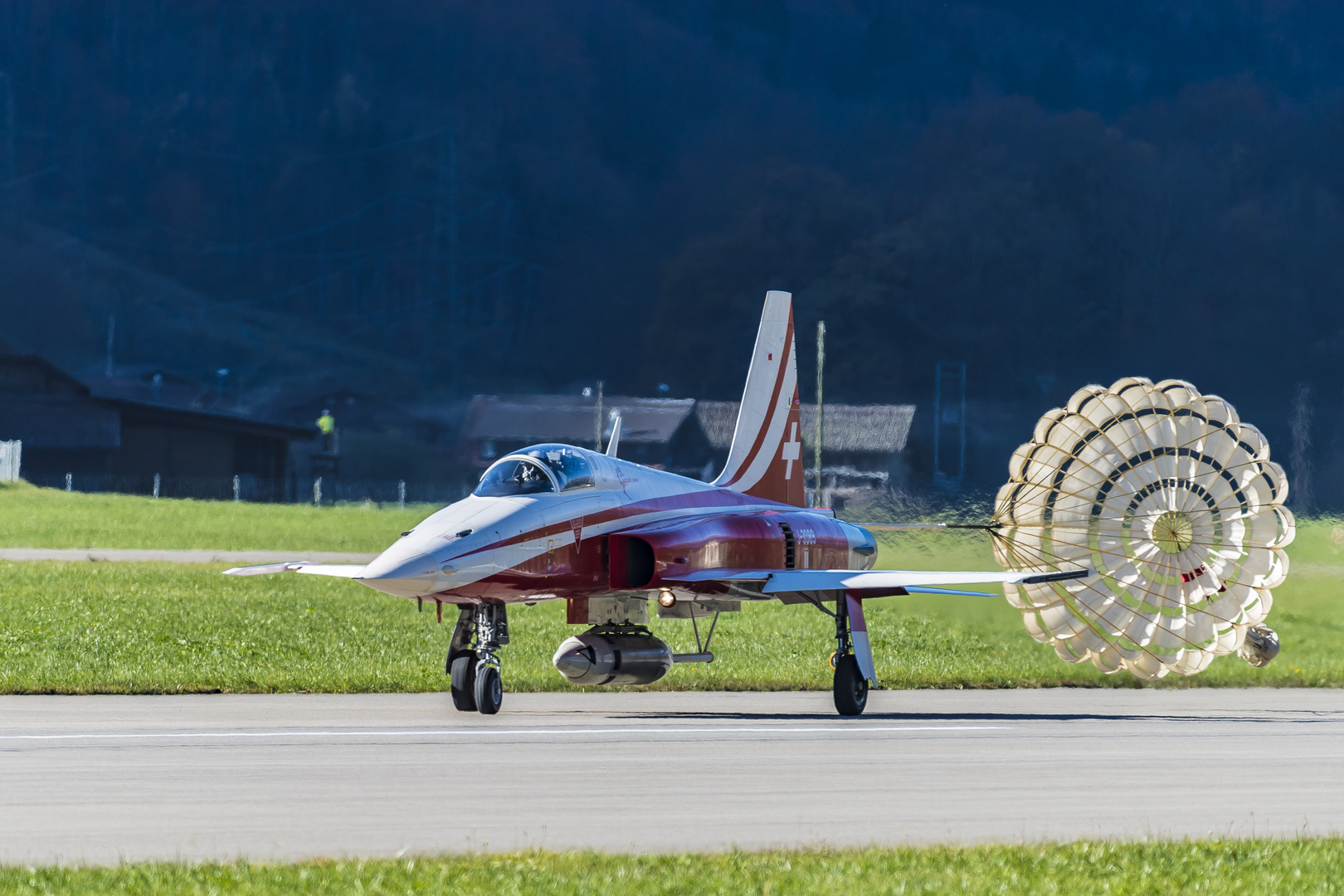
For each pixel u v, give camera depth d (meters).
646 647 60.78
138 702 58.69
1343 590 119.81
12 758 41.09
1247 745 48.28
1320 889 27.23
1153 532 67.44
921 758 43.12
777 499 74.88
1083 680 74.75
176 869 26.55
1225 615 67.19
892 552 120.56
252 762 40.59
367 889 25.53
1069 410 68.69
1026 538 69.69
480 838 30.28
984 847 29.75
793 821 32.56
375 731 48.59
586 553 57.78
